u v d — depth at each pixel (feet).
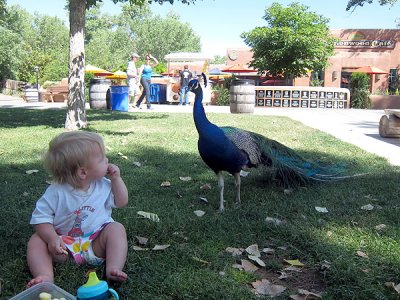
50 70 90.63
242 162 10.77
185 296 6.52
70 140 6.65
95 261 6.86
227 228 9.23
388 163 15.90
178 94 54.65
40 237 6.71
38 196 11.09
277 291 6.77
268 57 55.93
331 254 7.89
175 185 12.62
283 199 11.39
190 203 11.03
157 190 12.07
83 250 6.79
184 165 15.01
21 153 16.47
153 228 9.04
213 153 10.30
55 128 24.14
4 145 18.25
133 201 10.85
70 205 6.73
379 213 10.38
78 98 23.98
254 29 56.24
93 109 40.14
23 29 128.98
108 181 7.27
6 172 13.58
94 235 6.84
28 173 13.39
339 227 9.38
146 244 8.39
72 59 23.63
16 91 90.84
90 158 6.63
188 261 7.69
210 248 8.22
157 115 33.24
